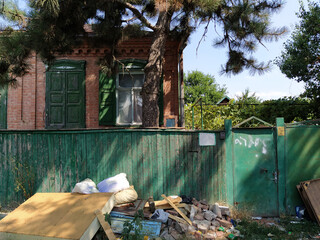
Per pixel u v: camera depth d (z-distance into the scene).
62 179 5.40
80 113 8.29
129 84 8.60
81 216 3.81
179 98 8.42
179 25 7.64
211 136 5.36
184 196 5.13
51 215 3.91
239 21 6.24
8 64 5.05
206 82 37.56
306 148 5.36
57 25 5.11
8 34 5.11
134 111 8.49
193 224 4.31
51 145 5.45
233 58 6.82
